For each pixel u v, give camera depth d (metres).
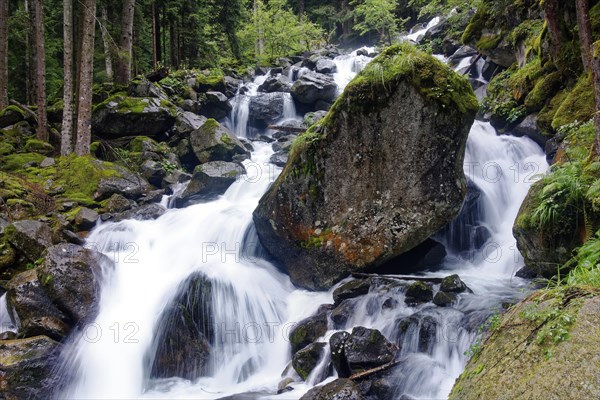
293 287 8.45
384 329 6.36
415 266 8.08
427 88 7.43
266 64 24.31
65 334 7.36
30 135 15.36
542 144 10.05
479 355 3.67
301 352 6.40
